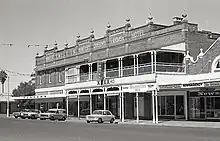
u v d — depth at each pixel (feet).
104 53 164.86
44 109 215.72
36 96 201.05
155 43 136.77
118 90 136.15
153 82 119.55
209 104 117.29
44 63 218.79
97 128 91.30
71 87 167.22
